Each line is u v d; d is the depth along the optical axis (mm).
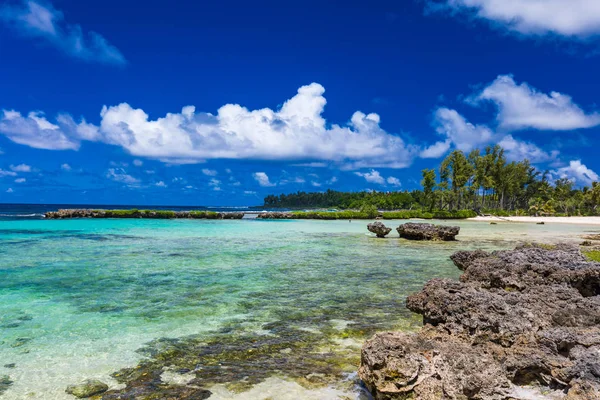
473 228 61312
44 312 11734
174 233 40094
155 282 16000
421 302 9844
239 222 65812
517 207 160625
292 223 64875
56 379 7402
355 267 20094
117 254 23922
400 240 35969
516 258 14297
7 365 8000
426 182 106750
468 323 8125
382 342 6824
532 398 6184
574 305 9242
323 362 8258
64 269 18625
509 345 7699
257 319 11250
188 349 8945
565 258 13859
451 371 6281
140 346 9109
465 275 13336
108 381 7340
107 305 12547
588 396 5523
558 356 6855
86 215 70688
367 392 6973
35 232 39250
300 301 13242
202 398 6711
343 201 195250
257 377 7539
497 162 127688
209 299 13414
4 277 16656
